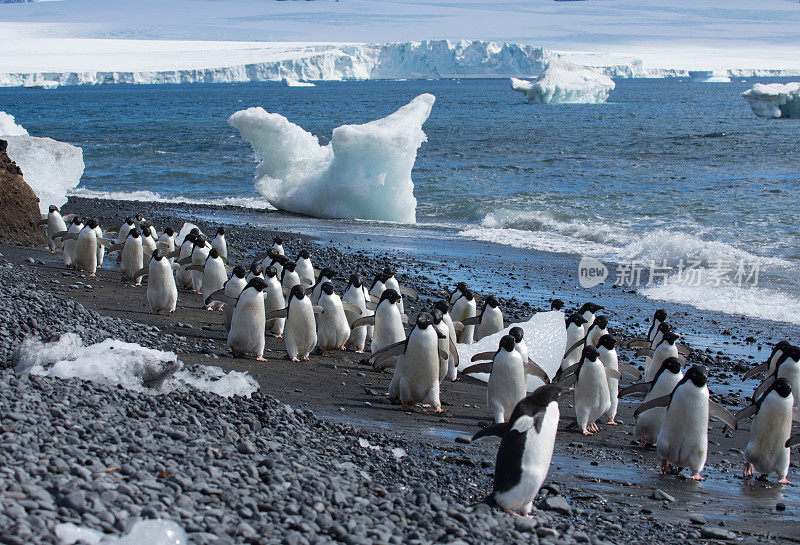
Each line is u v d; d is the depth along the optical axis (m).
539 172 42.84
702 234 24.77
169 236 17.09
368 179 29.81
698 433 7.63
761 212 28.48
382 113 112.69
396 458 7.29
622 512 6.64
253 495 5.18
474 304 12.41
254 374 10.13
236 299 10.95
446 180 39.72
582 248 23.56
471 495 6.44
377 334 10.87
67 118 100.25
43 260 17.23
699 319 15.95
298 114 111.25
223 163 49.38
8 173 19.25
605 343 9.66
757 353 13.45
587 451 8.58
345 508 5.31
